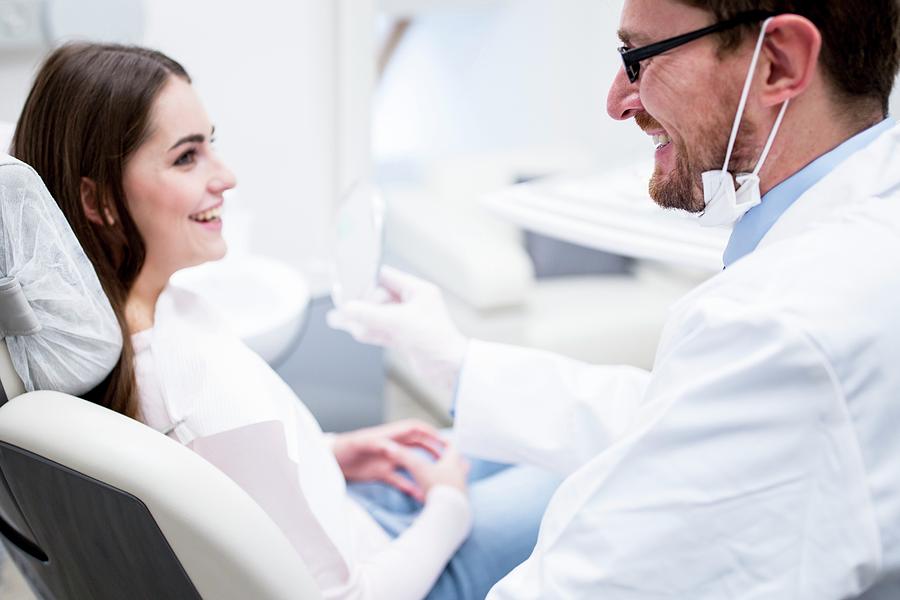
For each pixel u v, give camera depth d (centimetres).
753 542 73
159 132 94
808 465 72
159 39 185
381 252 125
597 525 76
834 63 77
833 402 70
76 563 87
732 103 79
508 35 360
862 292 72
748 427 73
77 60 93
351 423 229
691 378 76
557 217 137
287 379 219
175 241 98
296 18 200
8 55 165
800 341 70
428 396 265
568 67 348
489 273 246
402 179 403
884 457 72
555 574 77
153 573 81
